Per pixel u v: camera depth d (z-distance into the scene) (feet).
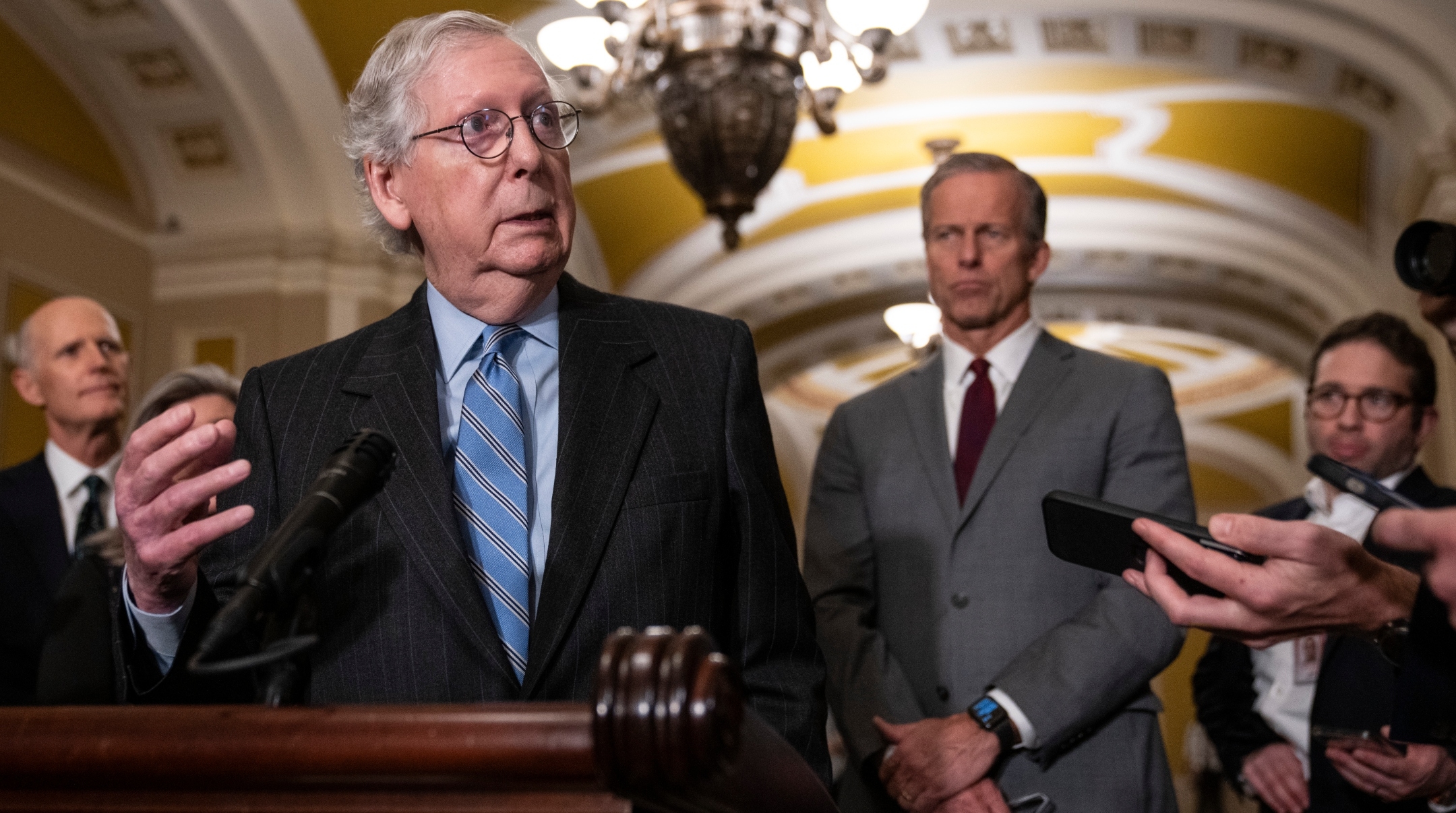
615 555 5.06
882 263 36.24
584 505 5.10
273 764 3.04
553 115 5.55
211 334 24.17
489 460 5.33
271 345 23.85
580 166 29.14
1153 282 38.42
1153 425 7.98
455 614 4.89
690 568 5.16
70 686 7.32
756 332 41.68
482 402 5.45
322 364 5.70
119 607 4.95
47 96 22.06
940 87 28.02
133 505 4.30
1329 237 32.50
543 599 4.90
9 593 9.94
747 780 3.16
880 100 28.66
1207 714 9.46
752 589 5.35
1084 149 31.50
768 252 36.01
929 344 30.22
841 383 52.60
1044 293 39.68
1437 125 22.39
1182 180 32.19
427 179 5.43
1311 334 38.99
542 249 5.40
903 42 25.68
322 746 3.02
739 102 16.63
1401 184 26.23
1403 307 28.86
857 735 7.63
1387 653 4.69
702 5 16.65
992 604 7.77
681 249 34.65
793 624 5.38
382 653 4.93
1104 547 5.58
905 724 7.46
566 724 2.91
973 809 7.01
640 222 32.99
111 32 21.34
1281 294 36.78
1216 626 4.83
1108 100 28.43
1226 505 62.23
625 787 2.81
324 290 24.04
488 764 2.93
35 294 21.80
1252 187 31.96
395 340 5.70
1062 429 8.05
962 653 7.73
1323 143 28.96
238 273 24.23
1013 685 7.24
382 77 5.62
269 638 3.57
